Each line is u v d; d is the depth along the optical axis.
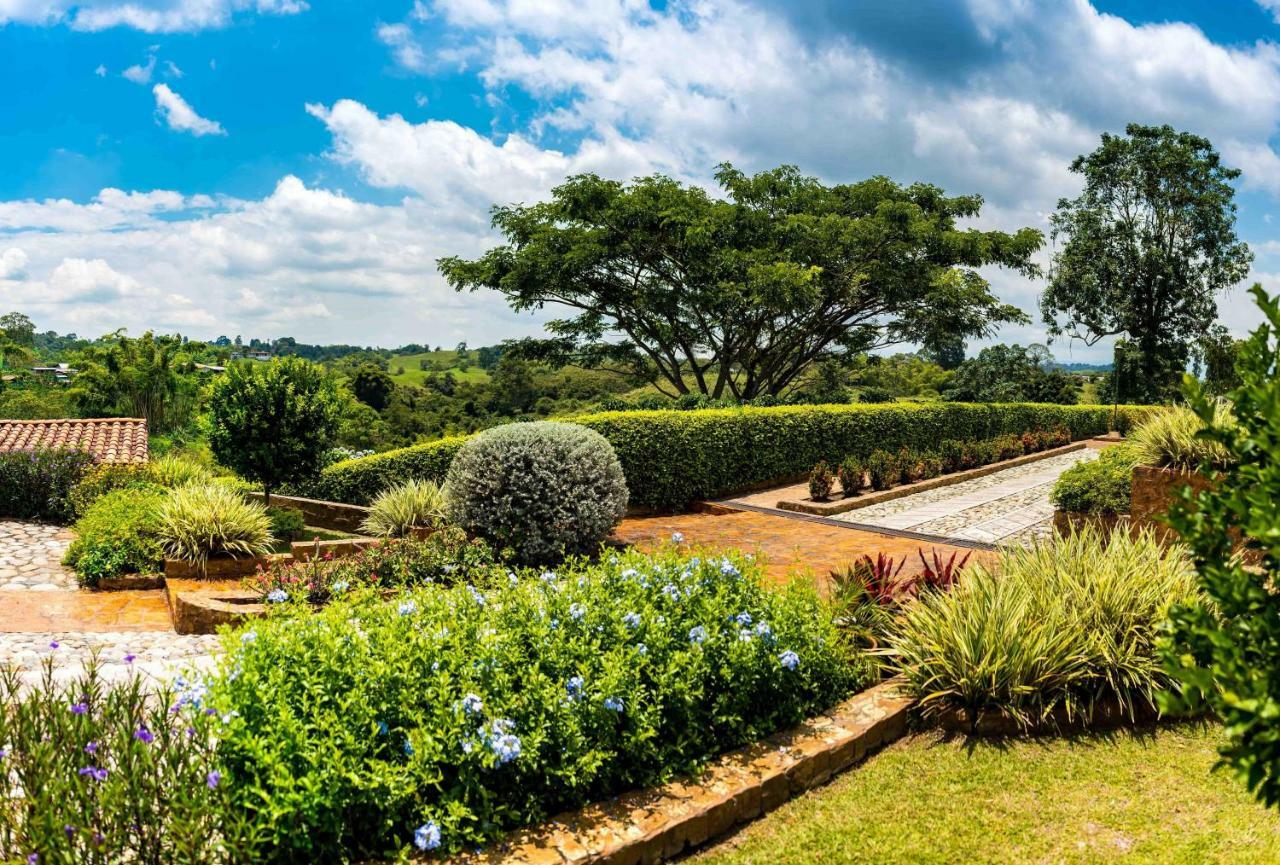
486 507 9.71
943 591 6.19
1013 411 27.08
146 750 3.27
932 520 13.30
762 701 4.95
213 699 3.53
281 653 3.93
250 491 13.46
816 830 4.09
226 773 3.30
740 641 4.83
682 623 4.99
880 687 5.46
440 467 14.75
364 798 3.45
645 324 28.50
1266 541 2.00
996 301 27.62
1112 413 32.94
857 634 5.95
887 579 6.56
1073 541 6.30
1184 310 39.56
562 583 5.31
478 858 3.53
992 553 10.21
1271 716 1.84
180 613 7.25
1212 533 2.25
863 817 4.18
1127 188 40.50
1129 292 40.22
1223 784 4.26
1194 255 39.59
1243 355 2.40
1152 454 8.32
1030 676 5.04
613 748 4.21
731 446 16.28
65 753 3.32
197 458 20.83
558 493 9.80
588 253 25.14
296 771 3.44
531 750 3.81
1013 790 4.35
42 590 8.54
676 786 4.22
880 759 4.82
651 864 3.78
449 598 5.04
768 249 25.52
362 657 3.99
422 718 3.77
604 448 10.48
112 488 12.25
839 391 24.72
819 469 15.09
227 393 11.94
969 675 5.04
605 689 4.19
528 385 52.19
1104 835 3.90
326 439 12.41
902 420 21.53
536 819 3.84
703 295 26.30
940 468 18.33
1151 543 6.02
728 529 12.81
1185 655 2.18
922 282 26.84
